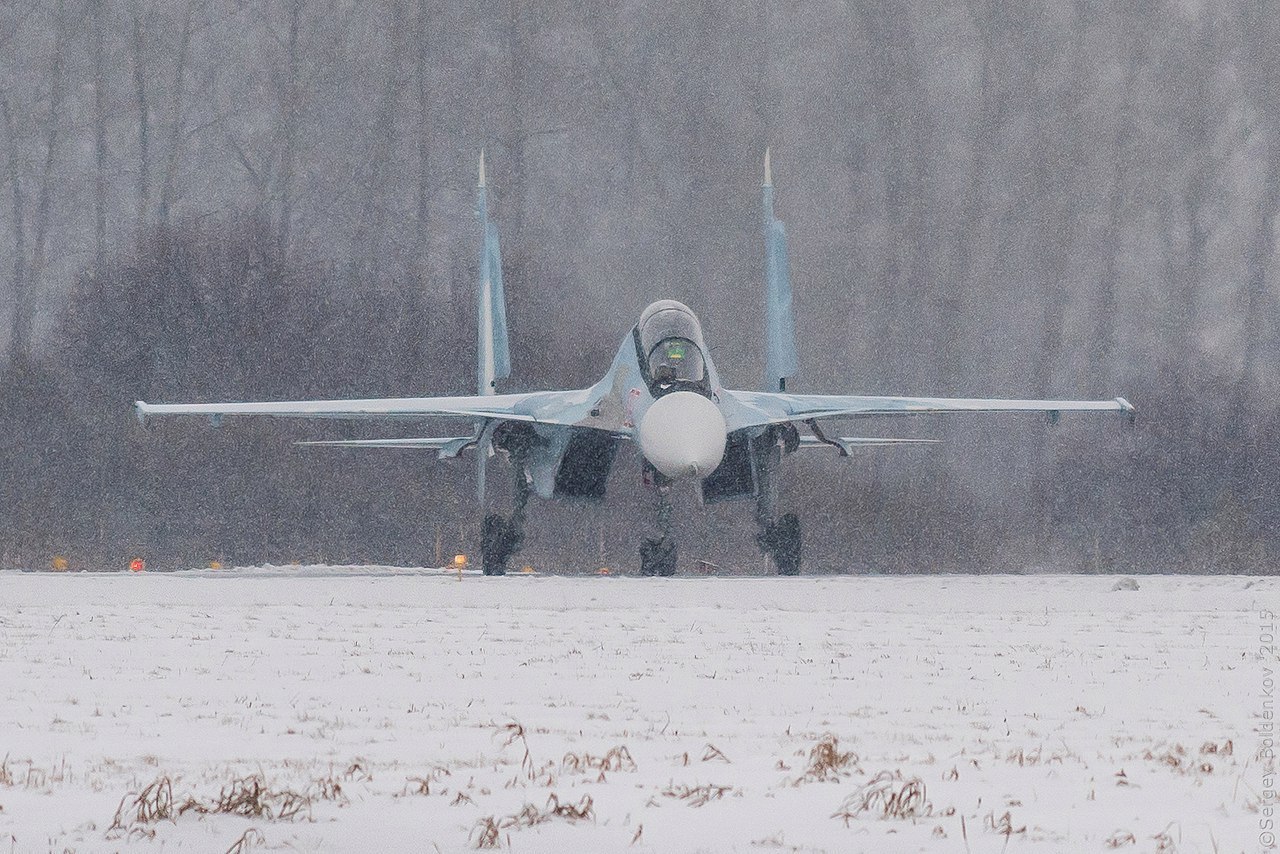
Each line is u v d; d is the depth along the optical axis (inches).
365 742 1348.4
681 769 1232.2
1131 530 6328.7
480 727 1430.9
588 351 6879.9
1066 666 1899.6
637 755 1295.5
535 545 5989.2
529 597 2815.0
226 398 6338.6
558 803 1085.8
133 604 2694.4
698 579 3319.4
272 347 6451.8
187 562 5693.9
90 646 2022.6
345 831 1013.2
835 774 1202.6
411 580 3243.1
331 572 3983.8
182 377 6348.4
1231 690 1705.2
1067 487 6530.5
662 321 3275.1
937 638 2209.6
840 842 996.6
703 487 3380.9
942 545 6210.6
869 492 6333.7
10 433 6072.8
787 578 3405.5
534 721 1466.5
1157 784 1189.1
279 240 6835.6
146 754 1280.8
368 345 6628.9
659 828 1029.8
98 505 5935.0
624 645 2089.1
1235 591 3009.4
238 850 949.8
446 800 1109.1
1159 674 1830.7
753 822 1049.5
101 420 6161.4
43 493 5925.2
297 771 1212.5
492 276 4269.2
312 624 2342.5
